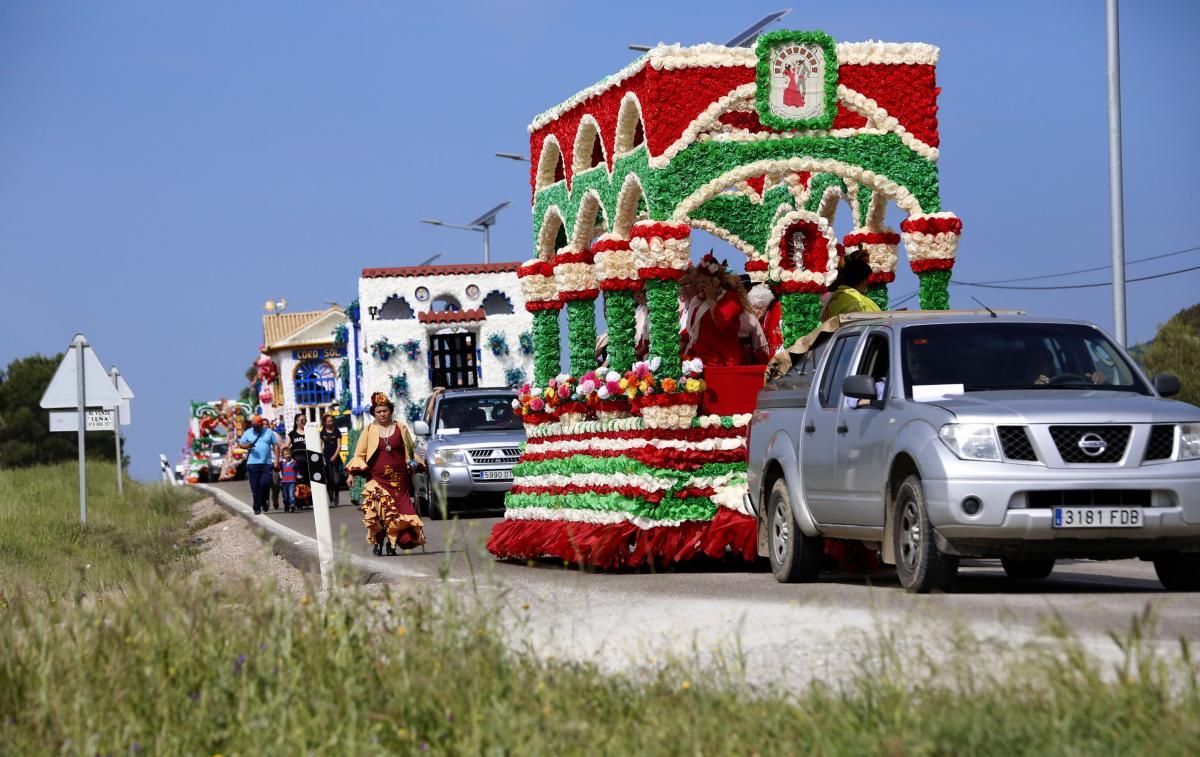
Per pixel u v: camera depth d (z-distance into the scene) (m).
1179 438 14.04
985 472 13.85
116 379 51.34
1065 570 19.17
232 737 8.67
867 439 15.48
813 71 20.52
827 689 8.71
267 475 44.41
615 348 21.77
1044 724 7.41
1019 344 15.89
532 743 7.87
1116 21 26.27
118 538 32.38
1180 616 12.22
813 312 20.66
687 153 20.20
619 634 11.72
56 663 10.26
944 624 9.91
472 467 37.28
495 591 11.19
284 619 10.46
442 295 53.62
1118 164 26.25
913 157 20.84
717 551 18.97
